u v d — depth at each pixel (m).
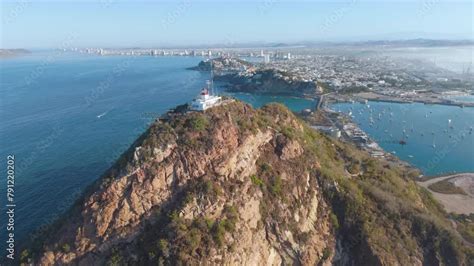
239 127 73.50
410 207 81.75
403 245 72.94
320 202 76.44
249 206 66.50
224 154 68.00
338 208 76.25
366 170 99.50
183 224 59.66
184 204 61.31
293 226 69.38
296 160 78.62
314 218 73.81
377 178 96.25
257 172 72.62
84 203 62.75
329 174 79.88
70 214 65.19
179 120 70.19
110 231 60.00
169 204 62.91
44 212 98.44
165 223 60.44
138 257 58.16
